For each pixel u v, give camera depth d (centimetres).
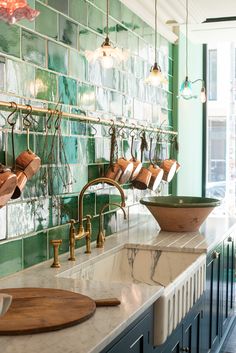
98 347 140
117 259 287
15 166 203
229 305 385
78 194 272
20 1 149
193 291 251
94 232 295
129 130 342
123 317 162
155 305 196
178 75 441
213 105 548
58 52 251
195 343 265
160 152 404
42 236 238
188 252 284
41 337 143
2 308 140
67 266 234
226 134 548
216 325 330
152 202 325
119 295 186
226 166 549
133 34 352
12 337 143
